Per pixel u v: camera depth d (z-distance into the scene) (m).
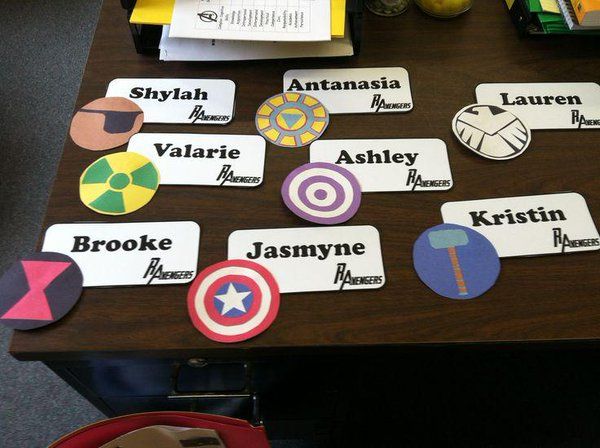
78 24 1.68
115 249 0.66
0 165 1.43
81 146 0.73
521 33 0.83
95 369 0.70
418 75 0.80
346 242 0.67
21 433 1.11
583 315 0.63
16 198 1.38
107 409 0.87
